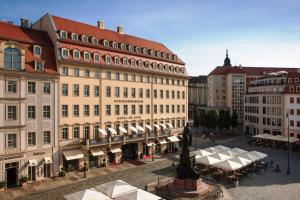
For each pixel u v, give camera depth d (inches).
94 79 1829.5
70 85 1696.6
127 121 2047.2
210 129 3951.8
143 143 2154.3
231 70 4483.3
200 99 6756.9
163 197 1214.9
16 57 1471.5
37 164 1531.7
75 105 1726.1
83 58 1779.0
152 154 2084.2
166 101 2394.2
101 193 960.3
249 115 3545.8
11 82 1439.5
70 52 1723.7
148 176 1595.7
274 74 3329.2
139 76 2145.7
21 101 1466.5
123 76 2021.4
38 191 1338.6
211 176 1556.3
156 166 1852.9
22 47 1482.5
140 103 2151.8
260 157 1675.7
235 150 1823.3
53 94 1610.5
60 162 1640.0
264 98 3184.1
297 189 1346.0
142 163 1943.9
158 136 2208.4
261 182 1462.8
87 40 1881.2
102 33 2111.2
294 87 2829.7
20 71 1454.2
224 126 3555.6
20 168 1457.9
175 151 2395.4
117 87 1978.3
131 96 2080.5
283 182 1464.1
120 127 1972.2
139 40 2422.5
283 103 2920.8
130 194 951.0
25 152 1476.4
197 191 1228.5
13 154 1422.2
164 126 2314.2
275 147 2529.5
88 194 932.0
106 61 1910.7
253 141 2822.3
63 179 1544.0
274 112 3043.8
